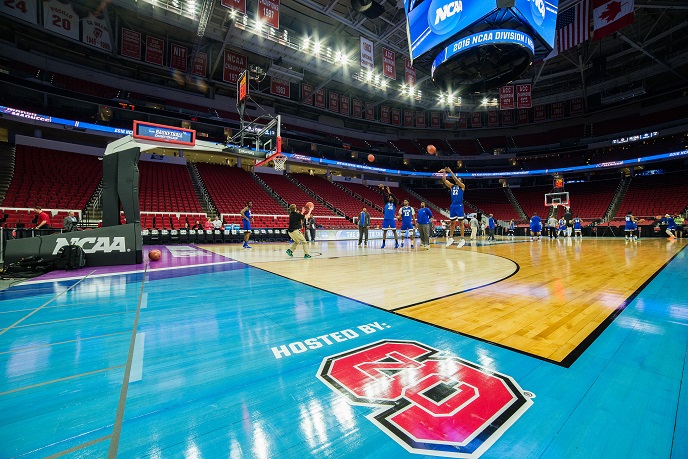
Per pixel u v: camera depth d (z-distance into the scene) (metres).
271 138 13.18
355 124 31.91
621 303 2.82
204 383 1.42
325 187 26.25
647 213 22.64
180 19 15.22
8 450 0.98
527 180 34.00
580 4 14.93
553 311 2.59
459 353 1.74
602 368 1.54
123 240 5.73
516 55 10.62
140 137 6.51
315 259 6.80
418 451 0.98
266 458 0.95
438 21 10.34
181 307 2.76
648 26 20.59
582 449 0.98
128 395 1.32
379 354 1.74
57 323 2.30
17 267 4.68
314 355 1.73
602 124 29.89
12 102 14.49
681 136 25.98
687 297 3.03
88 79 18.56
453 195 10.36
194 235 13.75
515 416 1.16
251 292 3.39
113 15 17.20
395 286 3.71
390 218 10.36
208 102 23.09
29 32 16.02
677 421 1.11
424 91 26.61
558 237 19.14
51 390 1.35
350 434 1.07
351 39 20.89
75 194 13.50
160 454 0.97
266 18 13.86
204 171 20.27
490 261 6.22
